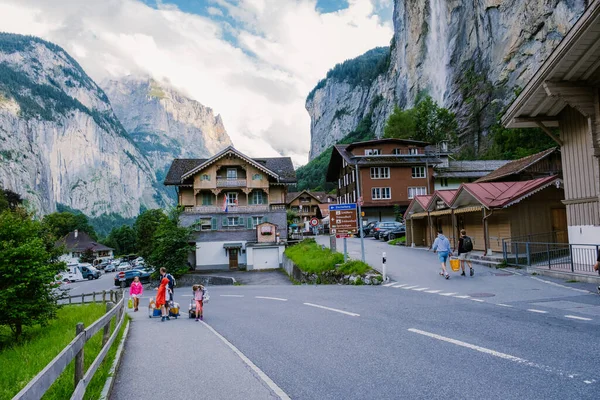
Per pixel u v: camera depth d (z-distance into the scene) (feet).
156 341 36.37
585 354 23.12
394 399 18.53
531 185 78.89
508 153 233.35
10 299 49.88
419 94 407.64
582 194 58.90
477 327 30.91
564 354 23.31
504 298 43.11
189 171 166.81
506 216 79.92
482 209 80.69
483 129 289.33
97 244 379.96
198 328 42.42
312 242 140.87
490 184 85.15
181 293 101.19
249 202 174.70
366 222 190.80
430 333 29.96
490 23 307.78
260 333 35.50
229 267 157.58
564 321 31.14
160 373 24.89
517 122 62.95
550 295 43.16
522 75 273.75
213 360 27.45
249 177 172.14
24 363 32.40
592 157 57.00
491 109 286.66
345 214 80.84
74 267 206.69
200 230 160.56
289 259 126.72
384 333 31.09
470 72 327.88
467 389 19.13
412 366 22.89
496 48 300.61
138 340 37.63
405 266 77.97
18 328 52.31
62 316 66.44
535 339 26.63
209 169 171.01
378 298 49.49
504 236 80.69
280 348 29.30
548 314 33.96
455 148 294.66
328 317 39.58
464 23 344.08
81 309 74.08
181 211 160.86
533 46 269.85
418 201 113.29
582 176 58.80
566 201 61.72
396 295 50.98
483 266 73.26
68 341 40.93
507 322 31.91
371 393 19.42
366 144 207.51
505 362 22.54
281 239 169.89
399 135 295.07
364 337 30.32
